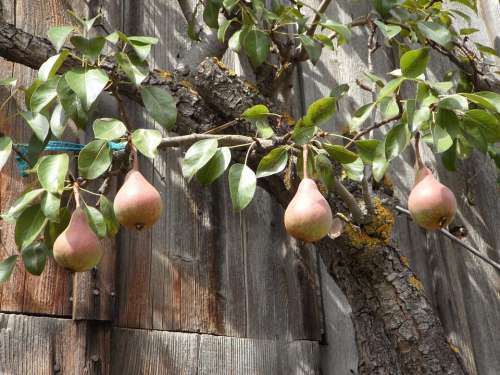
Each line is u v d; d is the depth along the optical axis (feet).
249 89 6.06
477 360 6.57
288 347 6.27
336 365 6.36
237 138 4.69
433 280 6.77
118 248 5.89
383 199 5.86
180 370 5.75
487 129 4.67
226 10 6.20
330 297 6.59
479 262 6.96
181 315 5.93
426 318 5.44
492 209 7.23
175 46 6.88
